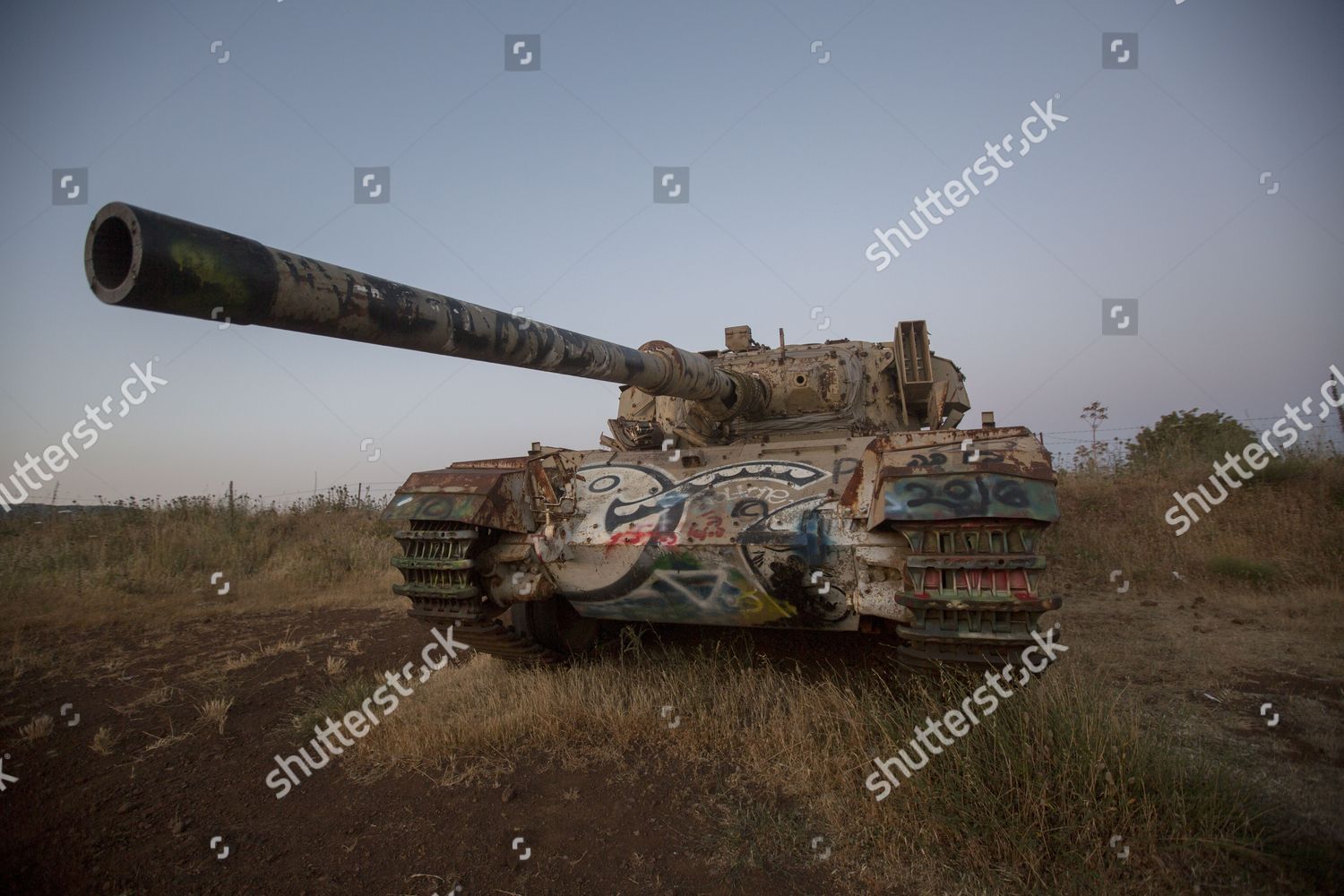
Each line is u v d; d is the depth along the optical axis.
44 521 13.56
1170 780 3.49
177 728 5.19
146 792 4.21
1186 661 5.70
